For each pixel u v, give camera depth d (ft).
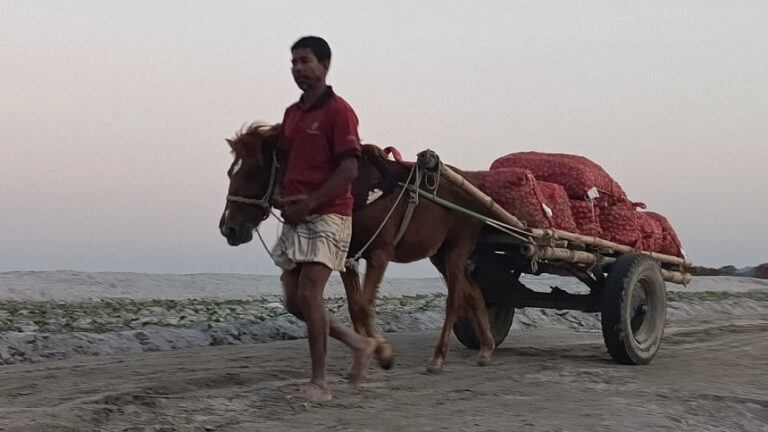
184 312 44.78
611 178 31.81
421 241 25.91
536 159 31.12
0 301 49.93
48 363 28.27
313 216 19.89
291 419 19.04
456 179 25.82
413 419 19.53
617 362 29.50
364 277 24.79
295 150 20.01
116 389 22.40
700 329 42.24
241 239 20.88
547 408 21.15
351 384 21.54
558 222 28.91
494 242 28.32
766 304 65.00
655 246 33.09
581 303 30.53
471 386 24.13
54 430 17.47
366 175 24.73
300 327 39.42
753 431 20.59
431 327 43.52
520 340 37.93
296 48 19.85
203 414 19.31
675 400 22.50
